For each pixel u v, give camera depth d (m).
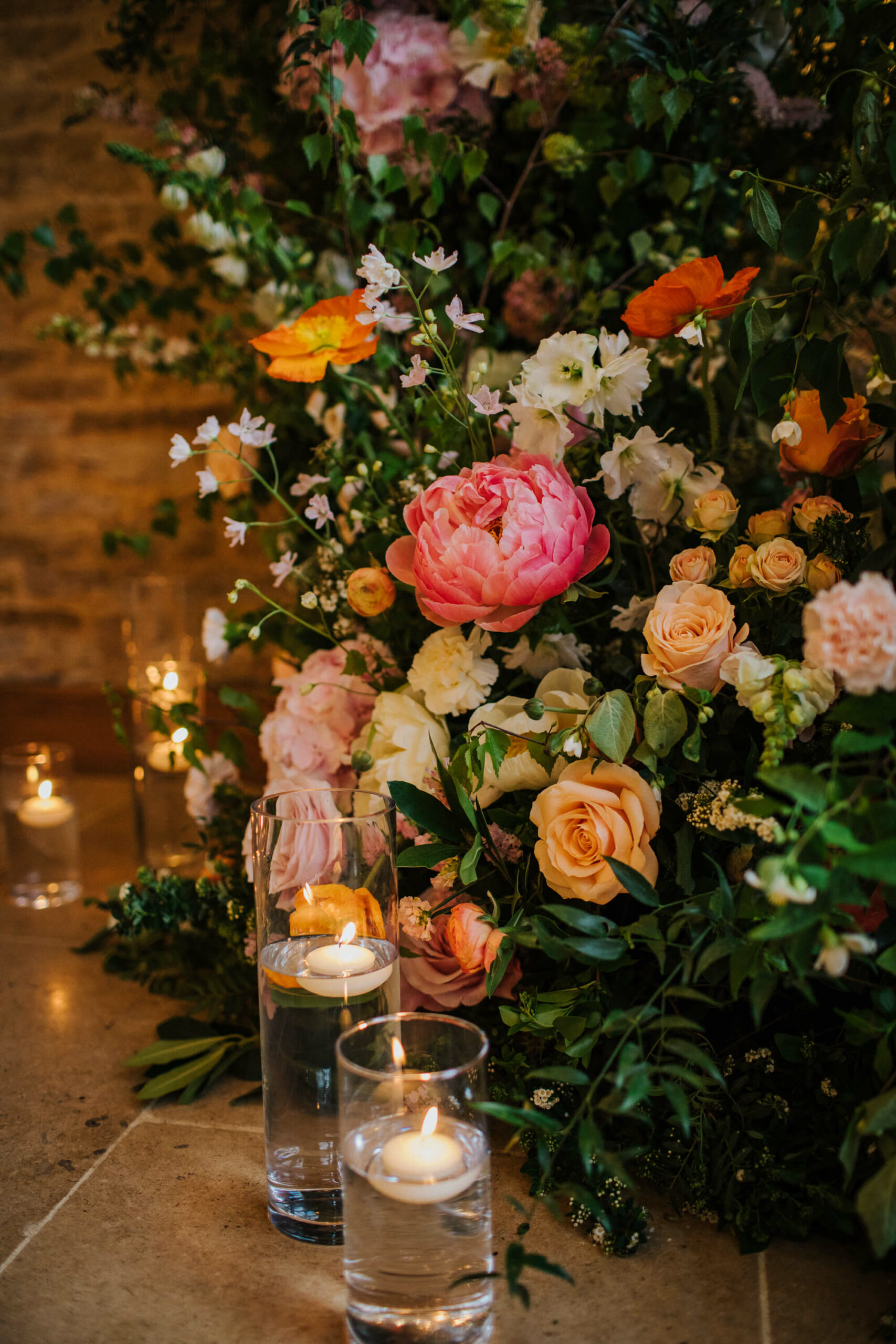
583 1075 0.64
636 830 0.73
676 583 0.78
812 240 0.81
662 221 1.23
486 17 1.08
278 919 0.74
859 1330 0.66
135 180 1.78
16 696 1.97
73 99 1.77
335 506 1.19
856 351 1.04
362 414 1.17
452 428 0.95
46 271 1.35
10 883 1.42
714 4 1.03
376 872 0.74
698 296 0.81
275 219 1.31
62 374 1.88
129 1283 0.72
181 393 1.84
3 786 1.38
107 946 1.27
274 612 0.97
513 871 0.87
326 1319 0.68
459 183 1.27
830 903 0.56
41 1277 0.72
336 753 1.02
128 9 1.29
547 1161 0.66
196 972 1.15
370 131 1.15
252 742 1.77
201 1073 0.95
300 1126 0.73
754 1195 0.75
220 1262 0.74
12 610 1.98
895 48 0.91
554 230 1.29
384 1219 0.59
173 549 1.88
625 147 1.18
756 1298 0.69
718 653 0.74
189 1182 0.83
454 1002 0.84
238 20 1.35
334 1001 0.70
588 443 0.93
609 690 0.90
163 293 1.39
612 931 0.70
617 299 1.15
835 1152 0.74
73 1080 0.98
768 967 0.63
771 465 1.11
